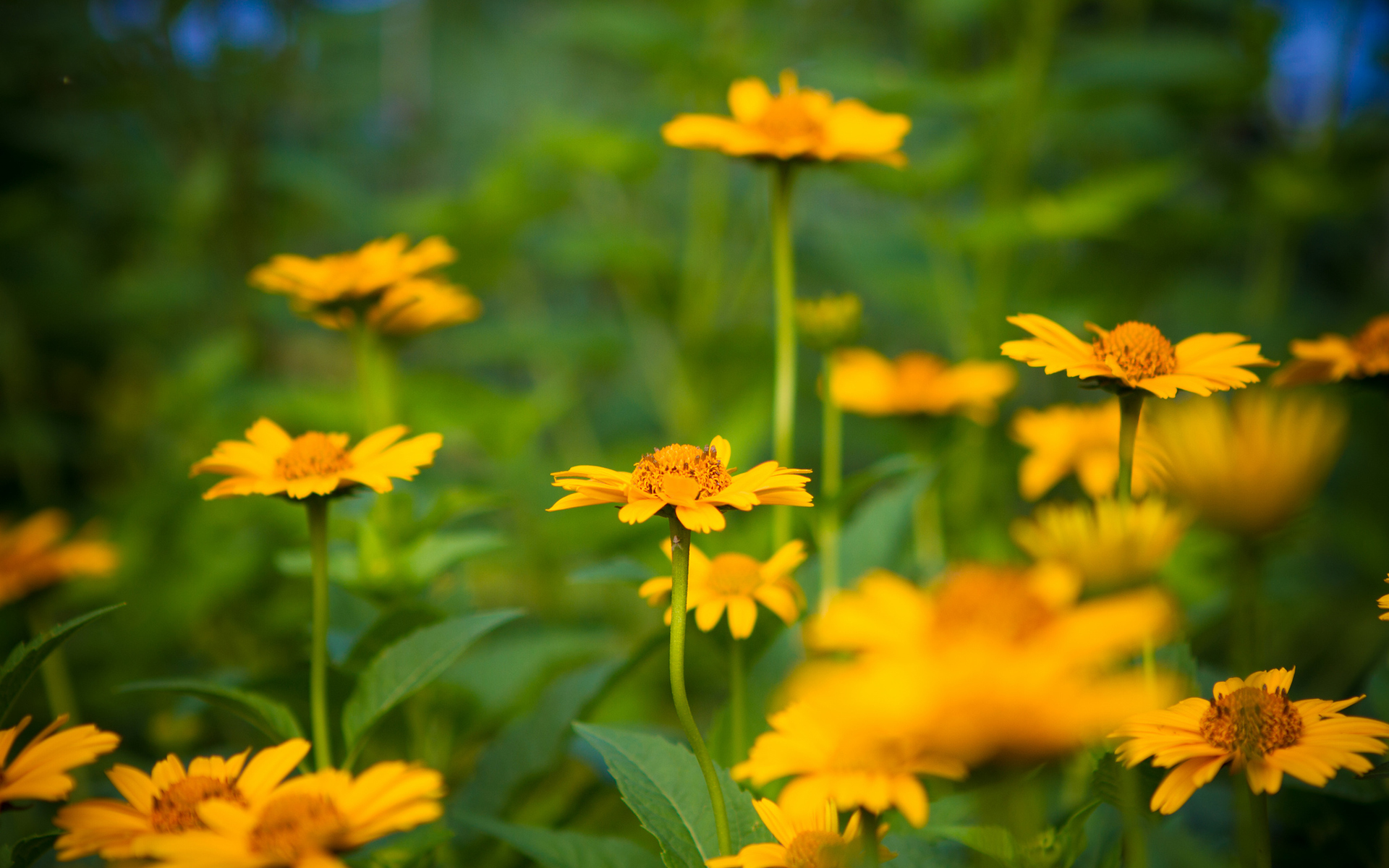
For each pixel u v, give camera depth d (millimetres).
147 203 1798
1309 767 635
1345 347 736
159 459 1509
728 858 647
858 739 614
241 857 625
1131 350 674
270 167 1611
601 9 1344
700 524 652
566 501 672
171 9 1567
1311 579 1040
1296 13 1438
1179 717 657
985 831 662
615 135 1336
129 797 666
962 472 1139
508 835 715
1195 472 603
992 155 1253
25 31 1618
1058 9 1242
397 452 722
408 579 806
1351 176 1297
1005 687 572
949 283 1300
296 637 1143
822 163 806
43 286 1736
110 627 1201
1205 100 1293
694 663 1108
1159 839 670
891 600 598
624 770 696
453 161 2311
